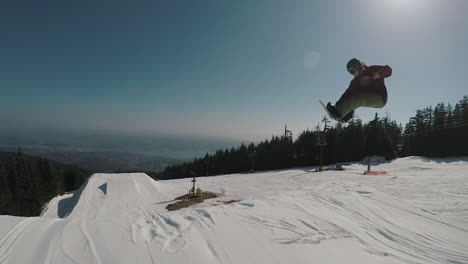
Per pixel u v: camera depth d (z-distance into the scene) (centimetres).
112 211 1998
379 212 970
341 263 545
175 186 3241
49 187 3847
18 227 502
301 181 3128
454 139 4775
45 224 542
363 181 2423
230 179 3838
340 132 5506
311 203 993
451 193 1603
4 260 399
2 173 3416
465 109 5003
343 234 709
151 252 486
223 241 572
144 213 1944
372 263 567
